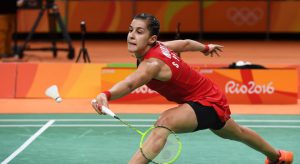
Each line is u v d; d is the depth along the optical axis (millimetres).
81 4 22281
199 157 8328
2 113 11555
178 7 22141
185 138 9469
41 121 10789
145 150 5953
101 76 12516
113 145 9031
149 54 5996
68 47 19047
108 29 22438
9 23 17641
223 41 22172
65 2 22203
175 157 6055
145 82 5855
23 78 13469
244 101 12547
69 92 13367
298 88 13477
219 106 6266
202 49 7105
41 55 18328
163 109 12008
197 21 22219
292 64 15727
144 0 22156
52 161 8117
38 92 13344
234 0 22156
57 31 22031
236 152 8617
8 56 17625
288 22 22219
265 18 22250
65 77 13531
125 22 22406
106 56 17938
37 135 9664
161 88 6184
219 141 9281
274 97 12555
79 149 8789
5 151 8656
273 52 18906
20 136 9609
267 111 11797
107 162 8078
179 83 6113
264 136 9617
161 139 5977
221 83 12531
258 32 22328
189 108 6098
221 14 22250
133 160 5980
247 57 17562
